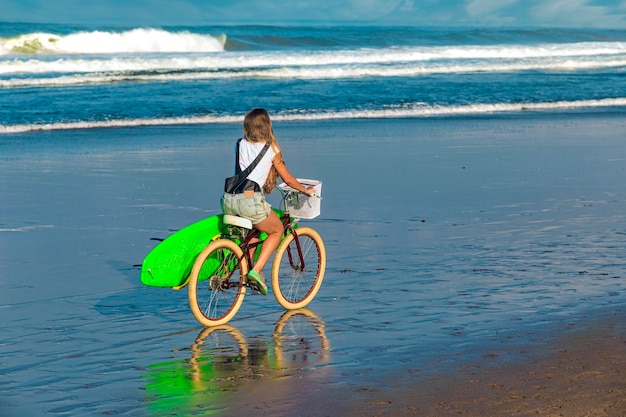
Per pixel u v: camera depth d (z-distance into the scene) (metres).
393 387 6.23
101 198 15.61
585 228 12.98
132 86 38.91
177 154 21.64
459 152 21.98
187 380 6.65
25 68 44.56
